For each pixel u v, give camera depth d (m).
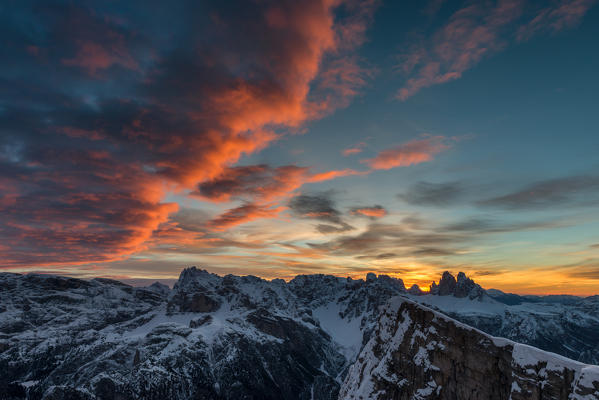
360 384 91.75
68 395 168.00
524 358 57.53
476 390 64.19
